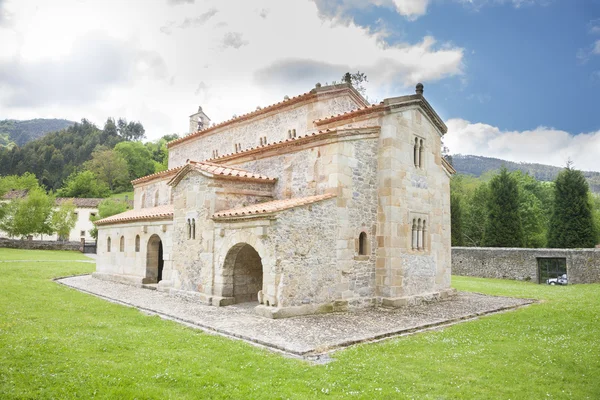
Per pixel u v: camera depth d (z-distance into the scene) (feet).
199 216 54.75
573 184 114.11
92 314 42.78
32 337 30.48
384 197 52.80
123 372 24.27
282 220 43.45
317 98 62.64
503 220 121.39
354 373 25.49
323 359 28.73
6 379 22.20
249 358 28.12
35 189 176.55
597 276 85.15
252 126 74.64
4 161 347.56
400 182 53.67
